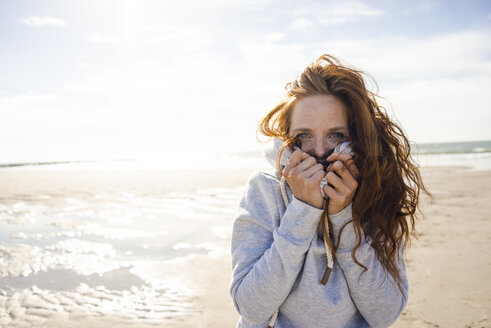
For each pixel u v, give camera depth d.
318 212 0.99
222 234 6.27
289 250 0.99
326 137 1.08
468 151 45.66
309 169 1.00
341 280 1.07
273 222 1.12
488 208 7.98
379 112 1.16
